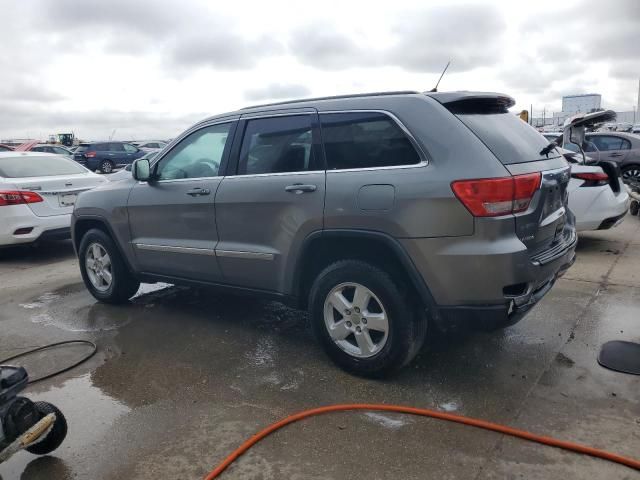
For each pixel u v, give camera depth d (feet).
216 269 14.48
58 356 14.16
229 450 9.74
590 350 13.19
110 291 17.87
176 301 18.38
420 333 11.60
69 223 26.32
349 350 12.19
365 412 10.73
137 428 10.58
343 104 12.22
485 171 10.28
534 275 10.71
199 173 14.89
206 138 14.78
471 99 11.37
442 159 10.67
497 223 10.20
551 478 8.62
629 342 13.50
